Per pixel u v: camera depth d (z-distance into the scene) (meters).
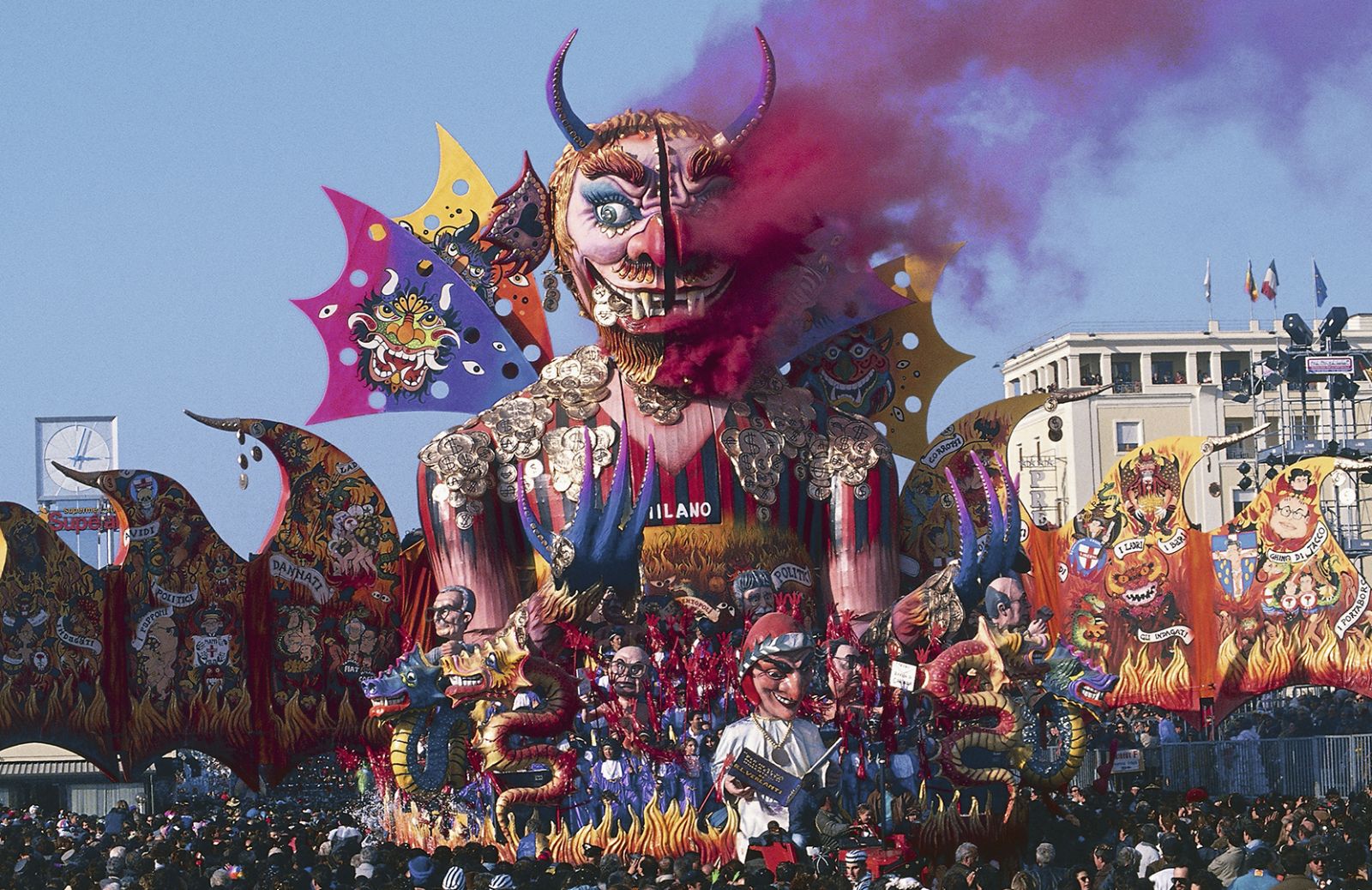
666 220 36.53
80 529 83.50
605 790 32.62
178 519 40.94
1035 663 33.88
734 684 33.47
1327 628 45.47
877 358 42.84
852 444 39.19
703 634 36.66
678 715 33.16
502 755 32.50
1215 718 46.06
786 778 31.27
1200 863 23.98
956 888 20.64
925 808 32.22
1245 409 111.56
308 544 41.62
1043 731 33.84
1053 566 46.78
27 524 39.31
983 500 42.59
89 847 31.05
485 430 38.41
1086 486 111.94
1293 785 43.38
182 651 40.69
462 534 37.72
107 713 39.91
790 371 42.41
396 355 41.75
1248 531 46.38
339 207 41.84
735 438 38.00
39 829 36.34
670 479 37.56
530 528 34.78
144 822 37.19
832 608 37.28
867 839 28.31
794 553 38.22
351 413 41.56
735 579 37.00
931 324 43.00
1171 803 31.80
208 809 44.28
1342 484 76.81
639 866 23.81
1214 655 46.31
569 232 37.91
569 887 22.34
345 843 26.81
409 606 42.12
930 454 42.62
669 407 38.09
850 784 32.19
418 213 42.75
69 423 85.56
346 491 41.94
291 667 41.34
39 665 39.16
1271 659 45.88
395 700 32.81
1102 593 46.66
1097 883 22.56
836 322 41.47
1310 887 19.00
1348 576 45.34
